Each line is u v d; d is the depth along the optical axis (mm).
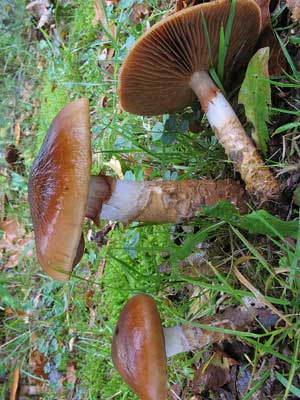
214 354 190
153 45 164
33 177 176
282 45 173
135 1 299
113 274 273
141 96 195
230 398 188
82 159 159
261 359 175
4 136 490
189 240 173
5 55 521
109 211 183
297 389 151
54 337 340
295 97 182
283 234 159
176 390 218
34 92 466
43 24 467
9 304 367
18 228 424
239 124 177
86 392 304
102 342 283
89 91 341
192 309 212
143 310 162
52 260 160
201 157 212
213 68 179
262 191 170
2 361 382
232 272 187
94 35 358
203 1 190
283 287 169
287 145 180
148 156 256
